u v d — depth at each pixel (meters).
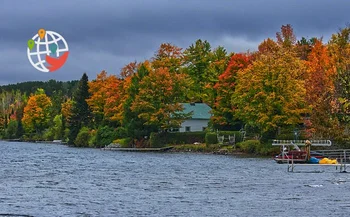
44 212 60.28
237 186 83.69
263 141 176.88
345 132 154.88
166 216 57.97
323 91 160.62
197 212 60.31
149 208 62.78
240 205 64.88
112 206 64.25
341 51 172.38
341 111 156.00
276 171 111.06
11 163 137.88
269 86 169.75
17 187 82.56
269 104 169.50
